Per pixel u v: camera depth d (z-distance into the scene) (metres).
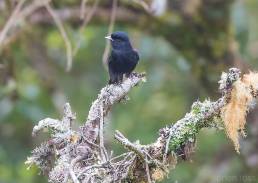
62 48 15.70
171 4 12.30
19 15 10.27
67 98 14.60
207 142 14.48
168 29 12.28
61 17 12.29
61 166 5.89
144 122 15.21
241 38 13.20
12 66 12.75
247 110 6.20
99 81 16.36
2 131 15.29
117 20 12.25
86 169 5.80
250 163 12.61
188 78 15.62
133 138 14.61
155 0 10.79
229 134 6.09
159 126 15.20
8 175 14.23
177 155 6.12
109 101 6.66
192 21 12.28
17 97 13.29
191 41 12.38
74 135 6.23
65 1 12.34
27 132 15.24
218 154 13.80
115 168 6.01
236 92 6.06
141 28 12.38
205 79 12.56
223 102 6.07
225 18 12.29
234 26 13.04
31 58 14.40
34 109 13.49
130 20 12.27
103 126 6.39
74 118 6.37
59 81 15.80
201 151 14.42
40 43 14.38
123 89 6.73
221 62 12.41
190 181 13.88
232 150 13.59
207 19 12.27
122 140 5.88
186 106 15.73
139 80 6.88
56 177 5.84
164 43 15.09
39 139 14.90
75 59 15.93
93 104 6.57
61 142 6.24
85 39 14.13
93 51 15.95
